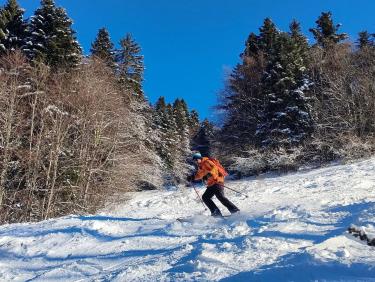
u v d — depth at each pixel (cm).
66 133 2295
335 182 1647
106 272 529
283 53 3166
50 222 970
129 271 484
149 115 3534
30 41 2591
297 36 3847
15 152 2094
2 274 608
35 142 2220
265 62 3678
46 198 2122
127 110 2736
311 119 2986
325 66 3350
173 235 696
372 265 367
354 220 592
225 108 3756
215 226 738
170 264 491
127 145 2731
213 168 865
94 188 2330
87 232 789
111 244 685
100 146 2431
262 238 525
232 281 390
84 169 2266
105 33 3694
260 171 3020
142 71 3675
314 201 965
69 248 702
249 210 958
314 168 2697
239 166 2995
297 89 3056
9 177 2166
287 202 1123
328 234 527
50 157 2128
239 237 558
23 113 2184
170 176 3700
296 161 2892
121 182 2422
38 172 2209
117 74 3512
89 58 2816
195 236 670
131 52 3656
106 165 2458
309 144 2856
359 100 2902
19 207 2069
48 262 646
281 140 2911
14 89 2127
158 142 3772
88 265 579
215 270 432
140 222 857
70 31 2706
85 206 2198
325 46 3800
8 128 2061
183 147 5147
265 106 3225
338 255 418
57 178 2225
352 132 2797
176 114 6047
